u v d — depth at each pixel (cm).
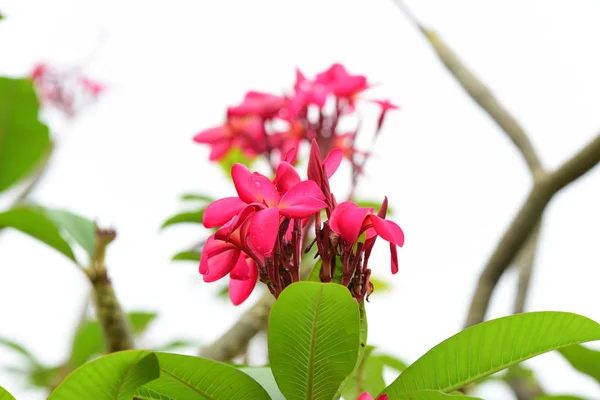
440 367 119
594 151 152
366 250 120
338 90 159
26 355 202
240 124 170
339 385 119
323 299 113
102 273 141
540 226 185
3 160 164
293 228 119
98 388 114
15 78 159
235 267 123
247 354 158
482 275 160
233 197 119
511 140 166
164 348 182
